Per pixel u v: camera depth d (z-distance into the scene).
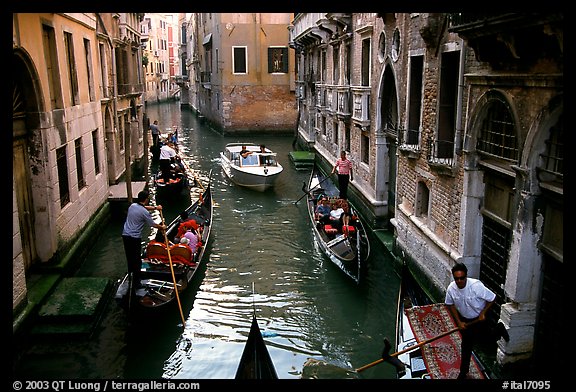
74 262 10.09
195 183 19.12
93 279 9.06
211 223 13.27
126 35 19.30
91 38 13.08
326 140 20.30
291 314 8.86
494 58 6.21
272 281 10.26
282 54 32.16
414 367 6.07
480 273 7.42
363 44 13.76
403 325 6.81
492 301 5.36
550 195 5.57
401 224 10.37
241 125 32.75
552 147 5.60
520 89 5.89
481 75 6.66
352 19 15.11
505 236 6.59
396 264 10.41
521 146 5.87
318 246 11.85
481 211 7.19
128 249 8.29
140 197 8.37
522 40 5.43
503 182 6.65
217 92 34.09
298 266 11.01
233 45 31.75
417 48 9.38
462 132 7.46
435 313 6.49
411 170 9.87
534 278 5.96
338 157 17.59
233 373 7.14
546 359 5.76
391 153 12.20
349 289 9.80
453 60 8.17
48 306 7.93
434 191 8.60
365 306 9.11
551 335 5.69
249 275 10.55
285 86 32.47
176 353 7.61
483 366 6.03
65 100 10.15
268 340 7.96
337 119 17.50
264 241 12.67
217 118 34.69
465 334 5.46
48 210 8.91
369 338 8.02
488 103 6.70
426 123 8.95
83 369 7.01
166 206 16.41
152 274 9.00
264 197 17.12
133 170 20.81
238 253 11.84
